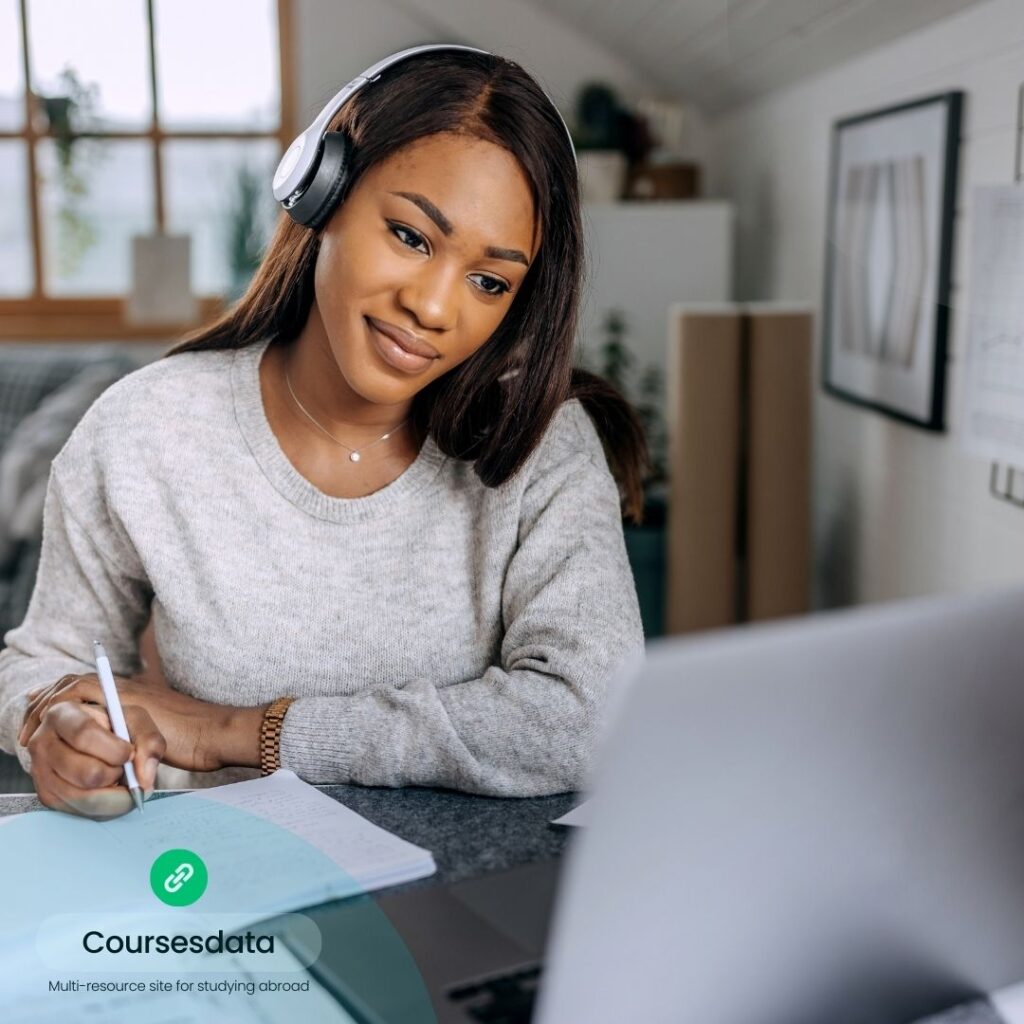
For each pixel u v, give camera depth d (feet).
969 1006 2.23
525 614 3.58
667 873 1.81
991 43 4.10
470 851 2.85
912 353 7.47
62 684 3.37
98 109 15.70
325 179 3.23
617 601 3.57
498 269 3.24
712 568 9.88
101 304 16.17
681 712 1.72
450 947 2.38
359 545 3.74
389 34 15.26
